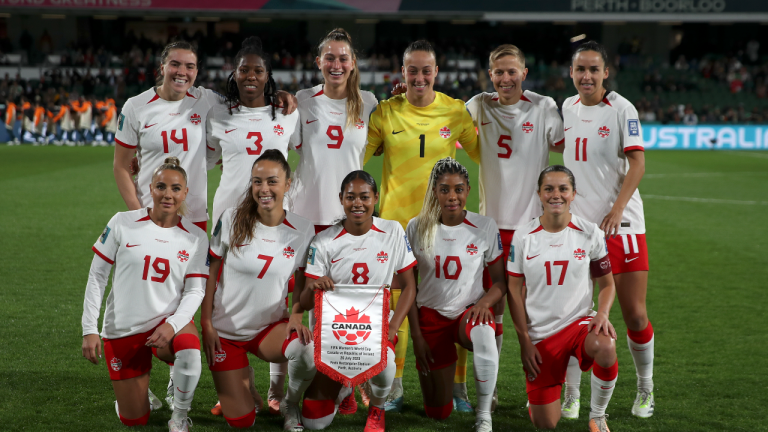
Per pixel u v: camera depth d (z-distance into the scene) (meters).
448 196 3.42
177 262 3.28
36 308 5.15
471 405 3.71
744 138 22.94
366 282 3.42
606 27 30.78
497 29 31.80
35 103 22.86
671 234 8.57
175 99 3.79
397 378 3.67
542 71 27.53
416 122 3.94
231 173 3.86
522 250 3.43
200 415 3.45
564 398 3.75
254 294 3.34
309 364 3.19
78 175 13.36
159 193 3.22
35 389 3.69
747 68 28.75
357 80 4.00
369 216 3.36
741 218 9.77
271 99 3.91
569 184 3.31
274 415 3.51
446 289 3.50
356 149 4.00
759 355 4.37
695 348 4.50
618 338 4.77
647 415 3.48
